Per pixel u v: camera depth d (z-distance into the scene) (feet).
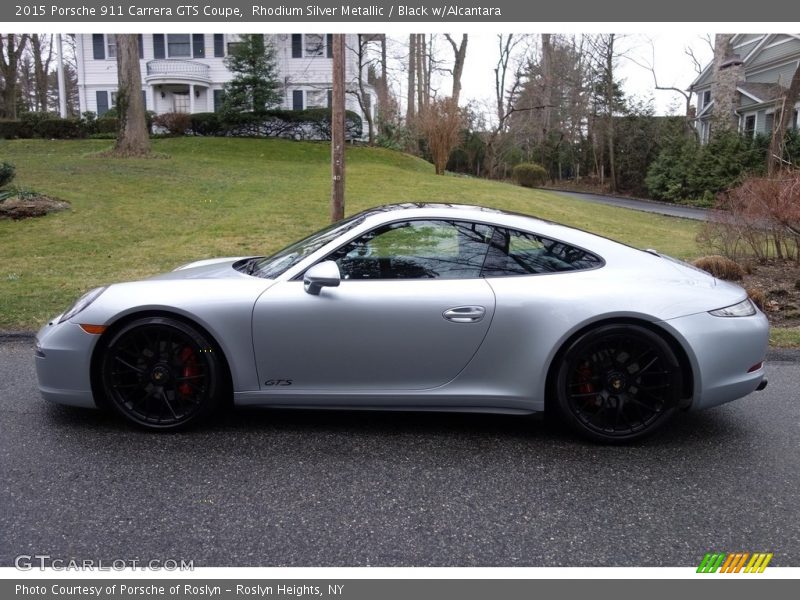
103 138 96.07
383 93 120.78
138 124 68.08
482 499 9.58
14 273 26.86
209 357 11.43
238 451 11.11
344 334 11.25
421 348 11.30
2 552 8.06
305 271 11.63
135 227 37.06
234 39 108.99
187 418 11.65
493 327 11.23
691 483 10.19
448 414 13.15
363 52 110.32
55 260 29.45
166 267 28.43
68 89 170.60
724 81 90.17
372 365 11.38
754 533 8.77
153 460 10.69
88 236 34.53
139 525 8.72
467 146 138.72
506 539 8.54
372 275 11.58
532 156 156.04
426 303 11.22
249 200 46.78
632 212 65.82
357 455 11.05
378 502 9.44
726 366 11.26
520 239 11.82
